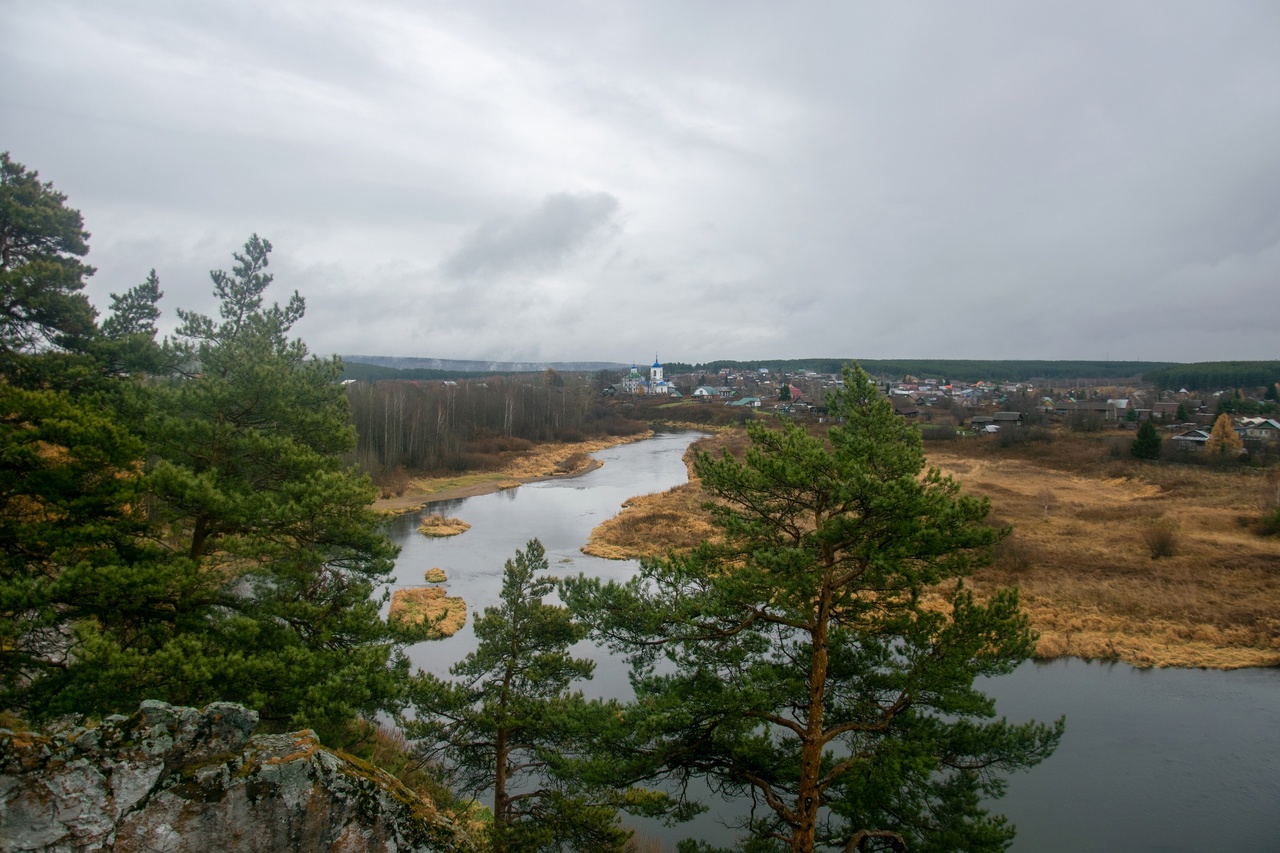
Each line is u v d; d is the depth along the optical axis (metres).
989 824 11.91
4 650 10.56
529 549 15.99
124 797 6.20
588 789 12.91
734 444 104.19
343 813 6.86
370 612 14.48
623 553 50.06
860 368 13.66
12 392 11.62
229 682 11.08
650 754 12.35
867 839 12.46
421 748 14.90
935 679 11.76
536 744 15.12
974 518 12.16
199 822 6.32
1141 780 23.28
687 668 13.51
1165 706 28.28
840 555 13.66
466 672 14.66
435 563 47.81
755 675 12.54
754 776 12.84
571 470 94.31
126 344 18.75
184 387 15.76
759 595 12.20
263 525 14.13
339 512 14.66
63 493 11.83
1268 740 25.75
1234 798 22.34
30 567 12.08
